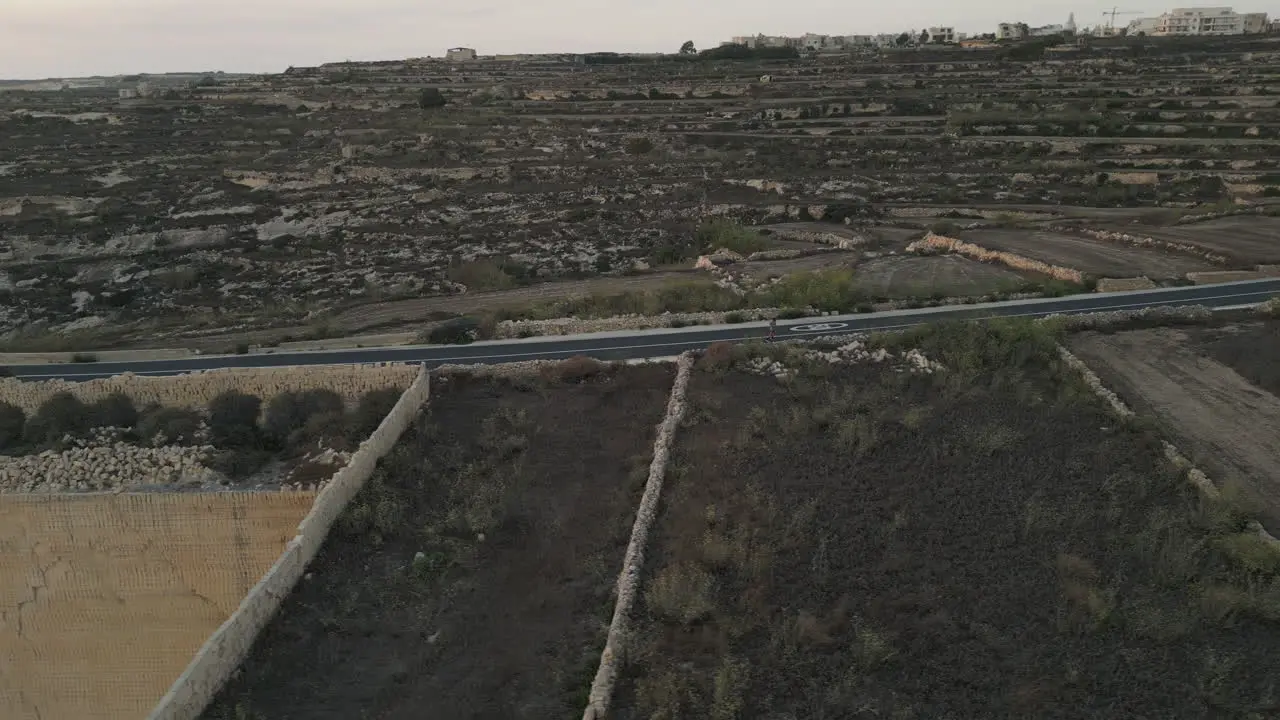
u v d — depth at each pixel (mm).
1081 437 28062
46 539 29125
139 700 30047
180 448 32719
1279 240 54531
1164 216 65500
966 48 195625
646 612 19734
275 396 35781
